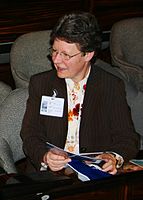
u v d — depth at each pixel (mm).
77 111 2441
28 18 4500
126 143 2434
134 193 1658
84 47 2270
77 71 2348
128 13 5059
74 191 1563
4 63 4477
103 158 2197
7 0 4359
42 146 2369
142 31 3961
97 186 1589
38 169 2318
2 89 2654
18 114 2512
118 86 2494
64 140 2438
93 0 4809
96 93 2457
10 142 2504
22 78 3307
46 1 4551
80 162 2105
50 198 1534
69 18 2250
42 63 3410
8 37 4441
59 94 2438
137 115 2965
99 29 2324
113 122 2480
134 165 2217
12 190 1520
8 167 2365
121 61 3754
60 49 2268
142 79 3646
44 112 2432
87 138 2441
